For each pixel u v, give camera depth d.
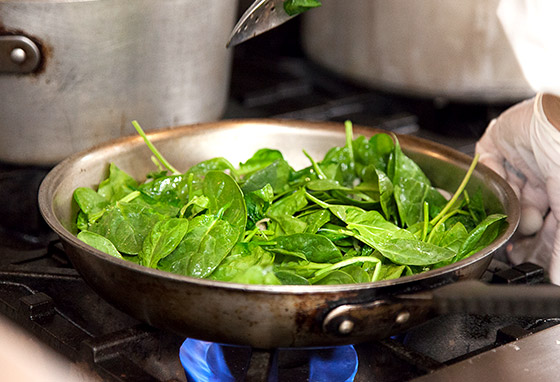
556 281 1.14
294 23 1.58
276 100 1.46
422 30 1.34
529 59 1.32
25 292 1.05
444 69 1.36
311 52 1.49
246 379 0.95
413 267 1.02
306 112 1.41
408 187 1.09
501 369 0.95
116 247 1.03
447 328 1.04
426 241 1.05
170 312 0.94
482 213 1.08
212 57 1.21
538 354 0.96
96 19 1.12
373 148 1.14
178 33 1.16
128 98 1.17
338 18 1.41
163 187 1.09
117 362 0.96
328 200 1.10
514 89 1.36
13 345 0.93
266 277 0.94
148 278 0.93
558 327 0.99
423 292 0.93
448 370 0.95
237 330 0.94
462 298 0.91
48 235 1.21
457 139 1.41
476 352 1.00
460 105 1.42
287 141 1.17
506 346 0.97
